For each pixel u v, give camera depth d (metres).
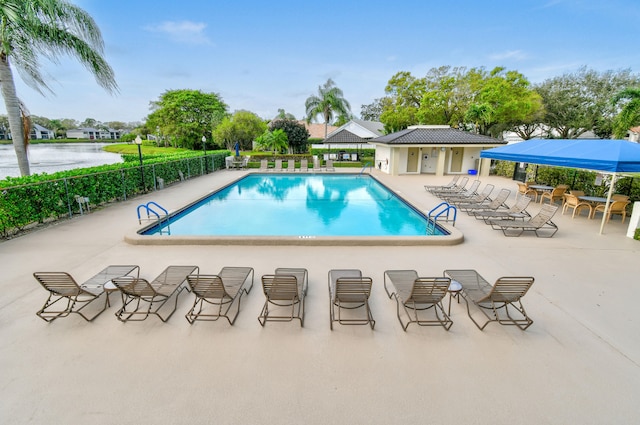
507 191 11.69
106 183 12.47
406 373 3.69
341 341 4.25
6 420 3.05
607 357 3.97
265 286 4.53
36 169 25.86
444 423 3.05
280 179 22.17
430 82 32.00
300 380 3.58
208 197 15.19
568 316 4.85
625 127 19.91
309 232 10.74
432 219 10.61
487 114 25.88
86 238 8.37
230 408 3.21
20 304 5.06
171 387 3.46
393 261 6.92
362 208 14.16
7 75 10.98
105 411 3.16
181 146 48.12
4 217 8.29
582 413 3.16
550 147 11.95
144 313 4.77
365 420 3.08
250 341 4.24
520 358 3.94
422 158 23.59
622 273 6.38
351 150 38.12
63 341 4.20
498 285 4.32
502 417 3.11
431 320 4.71
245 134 38.88
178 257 7.09
